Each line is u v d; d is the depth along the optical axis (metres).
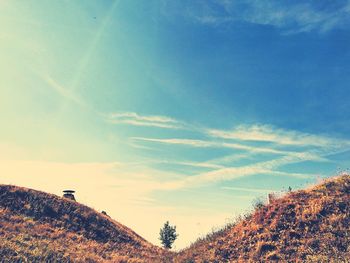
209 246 23.69
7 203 33.97
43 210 35.34
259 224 22.92
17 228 28.53
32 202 36.00
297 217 21.80
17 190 37.34
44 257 23.03
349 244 17.89
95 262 26.03
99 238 34.91
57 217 35.47
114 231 38.25
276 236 21.03
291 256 18.83
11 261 20.78
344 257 16.86
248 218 24.91
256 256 19.91
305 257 18.38
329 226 19.92
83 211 39.38
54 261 22.97
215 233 26.39
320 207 21.73
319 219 20.92
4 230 26.77
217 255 21.69
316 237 19.50
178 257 26.00
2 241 23.50
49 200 38.16
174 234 54.62
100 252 30.12
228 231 25.08
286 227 21.42
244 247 21.39
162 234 54.69
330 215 20.86
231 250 21.69
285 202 23.97
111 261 27.55
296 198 24.17
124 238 37.47
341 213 20.72
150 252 35.00
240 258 20.41
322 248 18.44
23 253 22.47
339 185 24.05
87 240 32.69
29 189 39.22
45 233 29.98
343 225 19.62
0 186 37.09
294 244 19.75
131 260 29.33
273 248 20.12
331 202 21.95
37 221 32.53
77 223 35.97
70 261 24.27
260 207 25.27
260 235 21.67
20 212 33.16
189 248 27.19
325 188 24.23
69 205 39.12
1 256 21.00
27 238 26.45
